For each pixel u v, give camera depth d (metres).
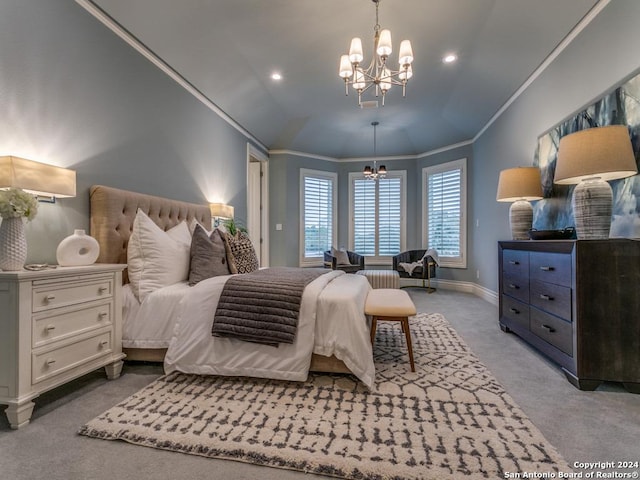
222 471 1.22
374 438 1.41
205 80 3.61
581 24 2.52
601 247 1.88
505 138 4.12
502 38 3.09
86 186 2.36
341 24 2.97
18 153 1.91
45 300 1.62
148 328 2.22
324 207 6.61
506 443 1.37
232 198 4.59
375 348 2.65
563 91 2.80
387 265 6.64
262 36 3.15
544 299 2.31
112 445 1.38
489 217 4.74
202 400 1.77
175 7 2.66
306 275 2.61
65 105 2.19
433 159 6.21
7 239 1.57
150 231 2.41
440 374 2.12
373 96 4.52
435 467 1.22
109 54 2.54
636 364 1.84
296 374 1.93
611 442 1.38
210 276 2.53
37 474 1.20
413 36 3.14
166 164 3.20
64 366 1.72
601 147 1.93
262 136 5.47
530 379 2.04
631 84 2.00
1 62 1.83
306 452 1.31
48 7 2.07
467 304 4.49
